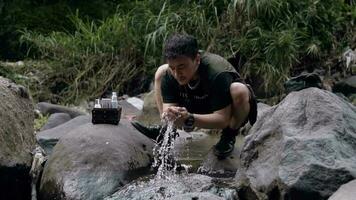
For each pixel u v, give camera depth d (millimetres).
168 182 3363
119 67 6812
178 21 6488
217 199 2932
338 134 2959
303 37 6277
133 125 4113
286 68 5996
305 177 2809
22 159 3625
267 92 5934
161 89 3723
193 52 3377
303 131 2998
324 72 6266
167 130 3578
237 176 3219
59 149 3717
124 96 6562
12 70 6809
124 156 3660
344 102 3230
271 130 3113
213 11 6598
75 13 8109
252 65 6062
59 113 5398
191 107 3648
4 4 8039
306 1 6438
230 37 6297
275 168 2955
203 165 3881
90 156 3592
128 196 3244
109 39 6984
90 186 3441
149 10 6930
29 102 4098
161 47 6602
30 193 3662
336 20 6625
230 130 3797
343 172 2803
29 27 7875
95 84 6688
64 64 6922
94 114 3947
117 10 7648
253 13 6266
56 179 3518
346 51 6410
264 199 2965
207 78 3490
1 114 3625
